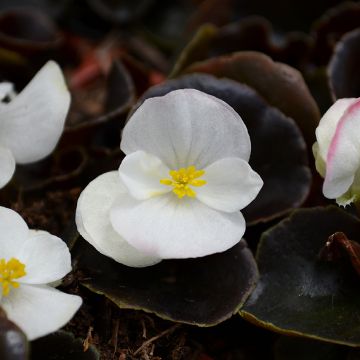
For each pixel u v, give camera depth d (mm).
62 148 264
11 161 237
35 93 242
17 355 207
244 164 227
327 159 225
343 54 270
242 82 259
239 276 235
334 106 232
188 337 243
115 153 256
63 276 223
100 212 229
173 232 226
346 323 231
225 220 228
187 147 231
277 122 252
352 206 253
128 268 235
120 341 235
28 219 247
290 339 243
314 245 242
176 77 261
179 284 235
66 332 226
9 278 219
